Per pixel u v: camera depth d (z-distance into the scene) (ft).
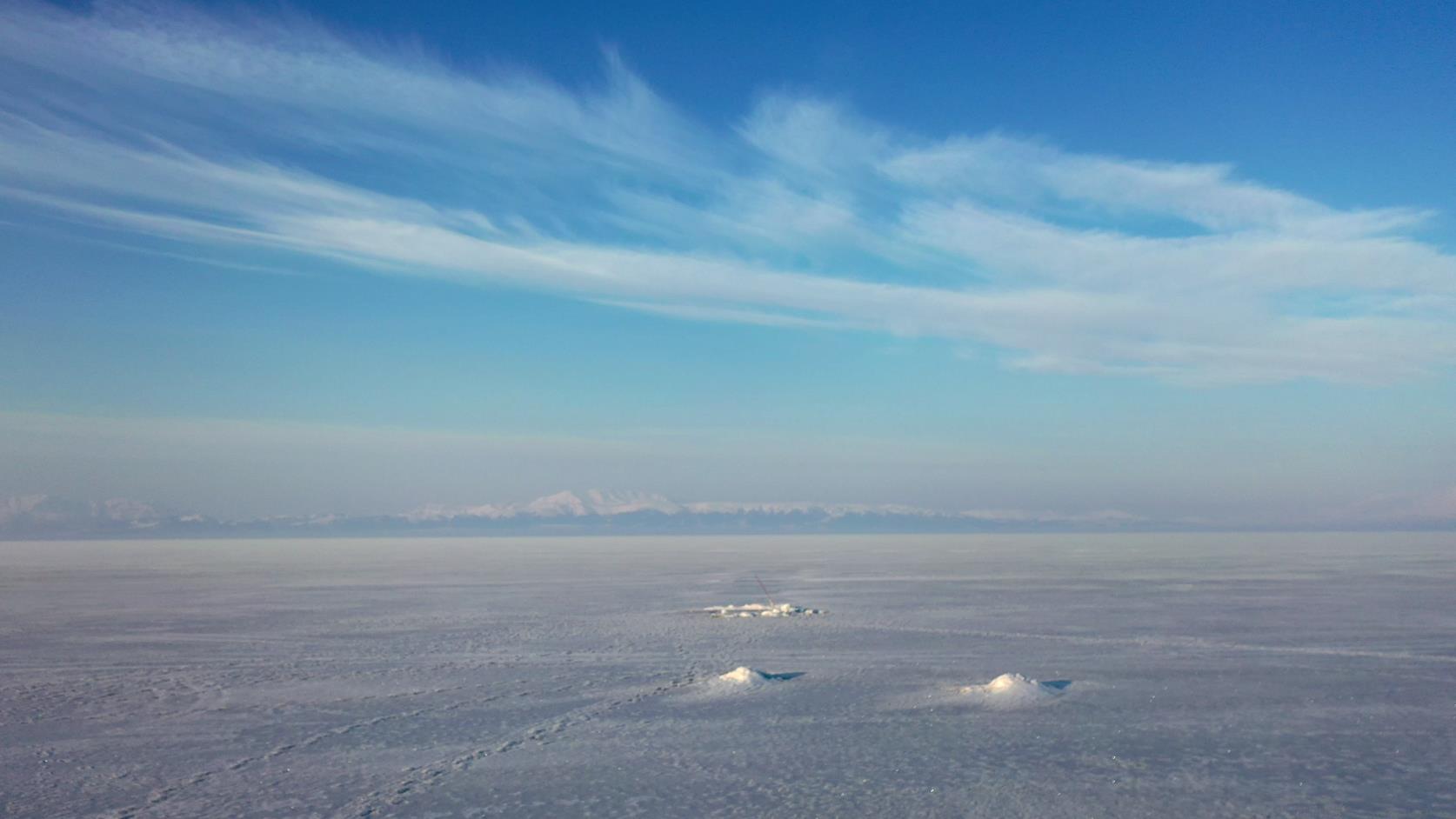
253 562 395.14
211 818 47.42
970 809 48.93
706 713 71.36
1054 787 52.54
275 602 175.63
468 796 50.98
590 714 71.10
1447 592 186.91
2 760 58.34
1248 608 154.51
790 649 105.19
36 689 81.87
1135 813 48.19
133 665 95.45
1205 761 57.72
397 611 154.40
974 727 66.74
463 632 123.34
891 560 371.56
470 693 79.46
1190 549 511.81
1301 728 66.13
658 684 83.15
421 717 70.03
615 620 138.51
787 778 54.34
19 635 122.21
